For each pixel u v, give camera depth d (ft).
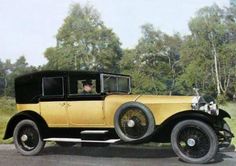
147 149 24.61
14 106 57.72
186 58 156.04
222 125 21.48
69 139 22.38
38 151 23.35
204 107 20.16
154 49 166.20
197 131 18.97
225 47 144.36
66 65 167.63
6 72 255.50
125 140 20.39
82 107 22.13
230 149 23.77
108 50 168.45
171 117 19.36
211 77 147.13
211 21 150.00
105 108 21.45
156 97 21.04
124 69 168.14
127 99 21.15
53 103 23.08
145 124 20.17
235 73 138.82
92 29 168.66
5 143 30.83
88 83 22.04
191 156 19.25
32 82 23.93
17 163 20.79
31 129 23.70
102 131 21.47
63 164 20.10
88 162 20.47
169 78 165.27
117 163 19.86
